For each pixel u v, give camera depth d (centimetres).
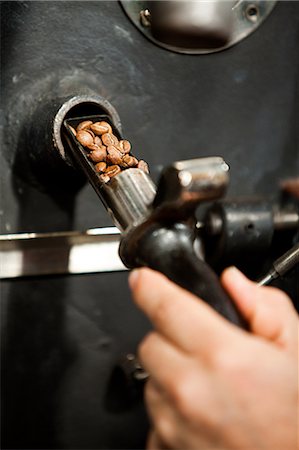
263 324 37
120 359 58
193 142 56
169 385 34
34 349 57
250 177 58
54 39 50
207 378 34
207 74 54
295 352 37
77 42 51
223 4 47
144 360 36
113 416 60
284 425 33
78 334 57
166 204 37
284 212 59
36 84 51
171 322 35
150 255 39
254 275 59
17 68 50
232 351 34
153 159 55
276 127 57
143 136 54
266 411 33
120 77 53
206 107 55
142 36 52
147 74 53
